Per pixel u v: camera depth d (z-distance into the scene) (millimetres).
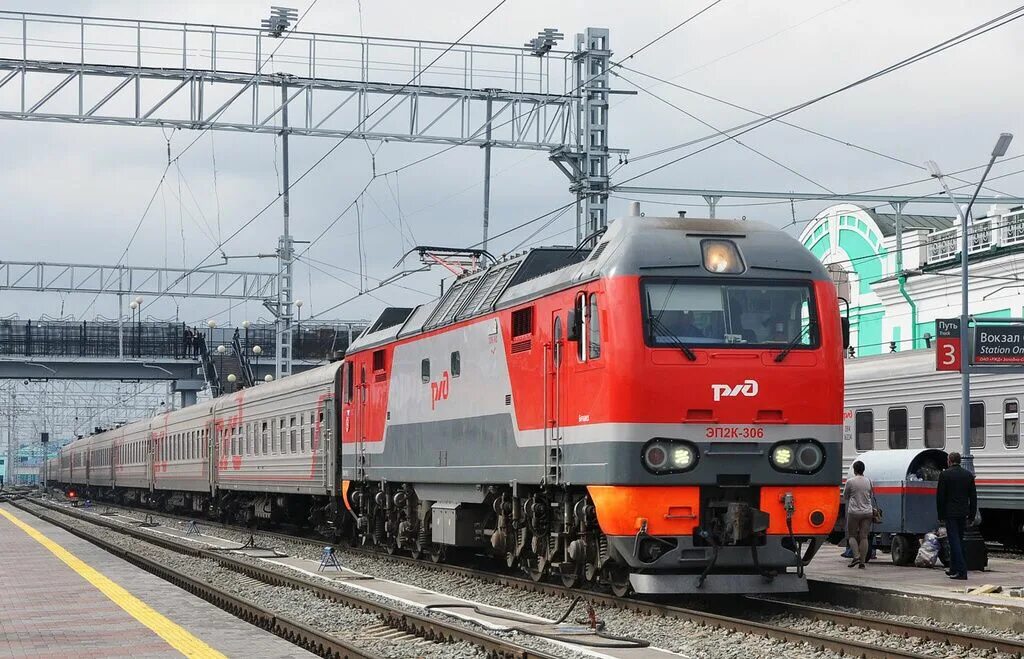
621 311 15203
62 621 14344
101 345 66438
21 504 71438
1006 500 24375
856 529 20859
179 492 52344
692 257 15531
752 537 15258
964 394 23797
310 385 31094
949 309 38188
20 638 12953
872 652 12078
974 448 25219
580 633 13859
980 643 12516
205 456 44156
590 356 15656
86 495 81625
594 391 15547
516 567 21734
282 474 33656
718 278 15492
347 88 30828
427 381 21891
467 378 20031
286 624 14469
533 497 17844
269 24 30594
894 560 21969
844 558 22812
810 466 15391
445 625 13750
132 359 65250
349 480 26781
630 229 15781
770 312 15570
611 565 16500
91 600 16594
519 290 18266
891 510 21906
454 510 20797
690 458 15094
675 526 15102
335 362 30578
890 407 27234
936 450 21828
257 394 37094
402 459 23188
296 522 37062
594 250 16203
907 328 40125
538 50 30859
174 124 30250
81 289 54969
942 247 38719
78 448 87000
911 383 26609
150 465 55719
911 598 15258
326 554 23328
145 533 35500
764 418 15344
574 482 16094
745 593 15656
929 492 21672
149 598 16781
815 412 15484
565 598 17250
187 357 67125
